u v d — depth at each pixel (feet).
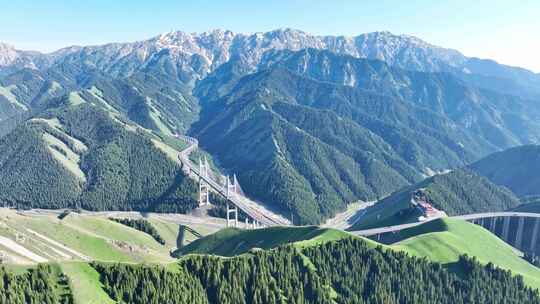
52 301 495.00
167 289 558.15
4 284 495.82
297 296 632.38
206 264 627.05
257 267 650.43
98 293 530.27
